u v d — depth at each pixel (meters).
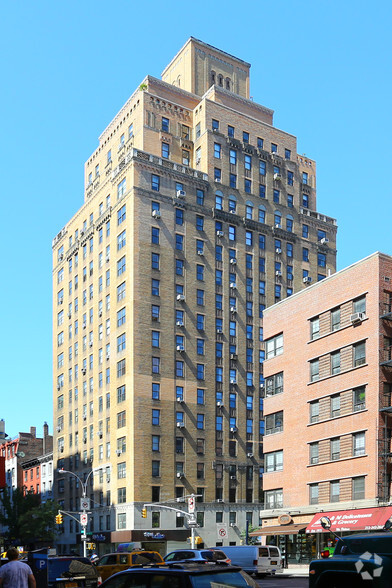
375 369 48.00
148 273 85.94
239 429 89.81
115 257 89.88
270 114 107.81
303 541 52.75
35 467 118.81
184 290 88.56
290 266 99.75
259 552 46.97
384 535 10.36
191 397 86.25
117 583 11.50
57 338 107.31
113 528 82.81
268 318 61.03
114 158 99.44
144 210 87.44
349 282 51.56
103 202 95.19
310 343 54.94
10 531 94.69
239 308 93.25
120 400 84.75
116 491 83.19
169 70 111.12
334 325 52.88
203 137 95.75
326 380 52.62
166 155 94.62
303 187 105.50
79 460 95.25
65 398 102.12
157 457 81.81
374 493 46.31
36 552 17.31
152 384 83.38
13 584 13.18
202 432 86.25
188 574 10.80
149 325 84.62
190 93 102.19
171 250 88.50
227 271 93.12
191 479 83.94
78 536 92.00
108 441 87.06
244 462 89.06
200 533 82.88
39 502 113.69
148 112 94.31
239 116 99.94
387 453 46.34
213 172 94.81
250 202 97.69
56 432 104.12
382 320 48.62
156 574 11.06
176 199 90.31
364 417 48.31
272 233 98.81
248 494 88.62
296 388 55.97
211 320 90.19
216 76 107.50
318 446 52.75
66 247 106.94
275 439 58.00
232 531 85.69
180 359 86.31
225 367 90.25
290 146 105.06
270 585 36.78
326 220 105.75
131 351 83.06
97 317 93.69
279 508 56.12
